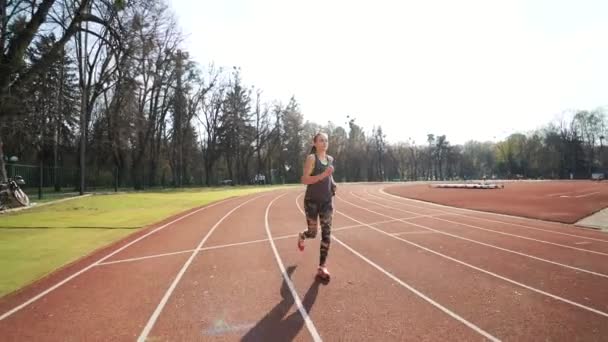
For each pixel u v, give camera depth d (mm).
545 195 24391
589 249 7812
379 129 97812
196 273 5988
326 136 5578
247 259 6930
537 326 3916
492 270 6121
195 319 4105
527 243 8445
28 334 3762
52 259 6969
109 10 17812
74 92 36906
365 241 8656
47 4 16672
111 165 41031
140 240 8930
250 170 72875
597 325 3938
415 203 20250
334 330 3809
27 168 21234
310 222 5691
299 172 74312
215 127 54625
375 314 4234
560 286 5285
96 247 8094
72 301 4715
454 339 3613
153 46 20703
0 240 8891
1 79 16453
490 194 26172
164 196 23750
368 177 96750
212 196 24953
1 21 16406
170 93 41906
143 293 5012
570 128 91438
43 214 13836
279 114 65250
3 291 5113
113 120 33531
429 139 110188
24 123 30172
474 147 122688
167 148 50906
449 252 7480
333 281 5500
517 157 99125
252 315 4215
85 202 18609
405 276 5758
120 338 3650
